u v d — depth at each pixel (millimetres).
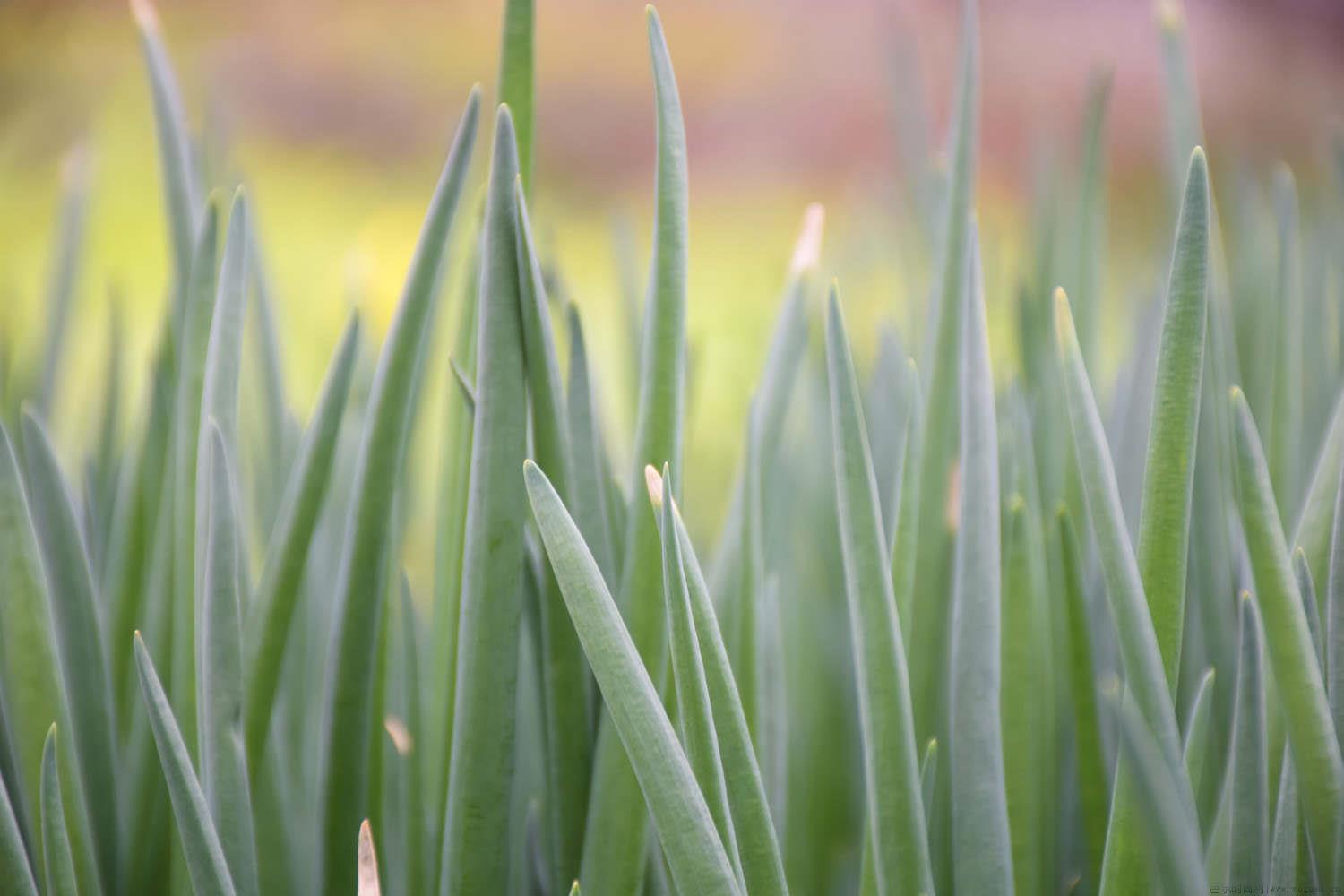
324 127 5660
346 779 648
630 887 624
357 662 642
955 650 617
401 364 629
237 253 646
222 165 855
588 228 4547
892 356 915
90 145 981
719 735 587
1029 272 938
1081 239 828
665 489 580
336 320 1232
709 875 566
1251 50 5320
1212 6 5789
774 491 759
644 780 567
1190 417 591
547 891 666
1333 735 591
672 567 580
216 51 5527
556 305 724
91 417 1047
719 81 6504
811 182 5363
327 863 652
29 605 641
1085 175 827
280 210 4438
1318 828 593
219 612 626
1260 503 591
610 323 2287
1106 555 584
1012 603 652
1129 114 5727
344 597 640
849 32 6562
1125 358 934
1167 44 785
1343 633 607
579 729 635
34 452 667
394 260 3646
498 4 6527
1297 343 765
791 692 808
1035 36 6297
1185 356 590
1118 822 593
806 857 798
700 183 5582
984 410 622
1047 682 689
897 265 1319
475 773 618
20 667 641
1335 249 1072
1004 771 653
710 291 3428
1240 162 1172
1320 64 4988
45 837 609
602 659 569
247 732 652
